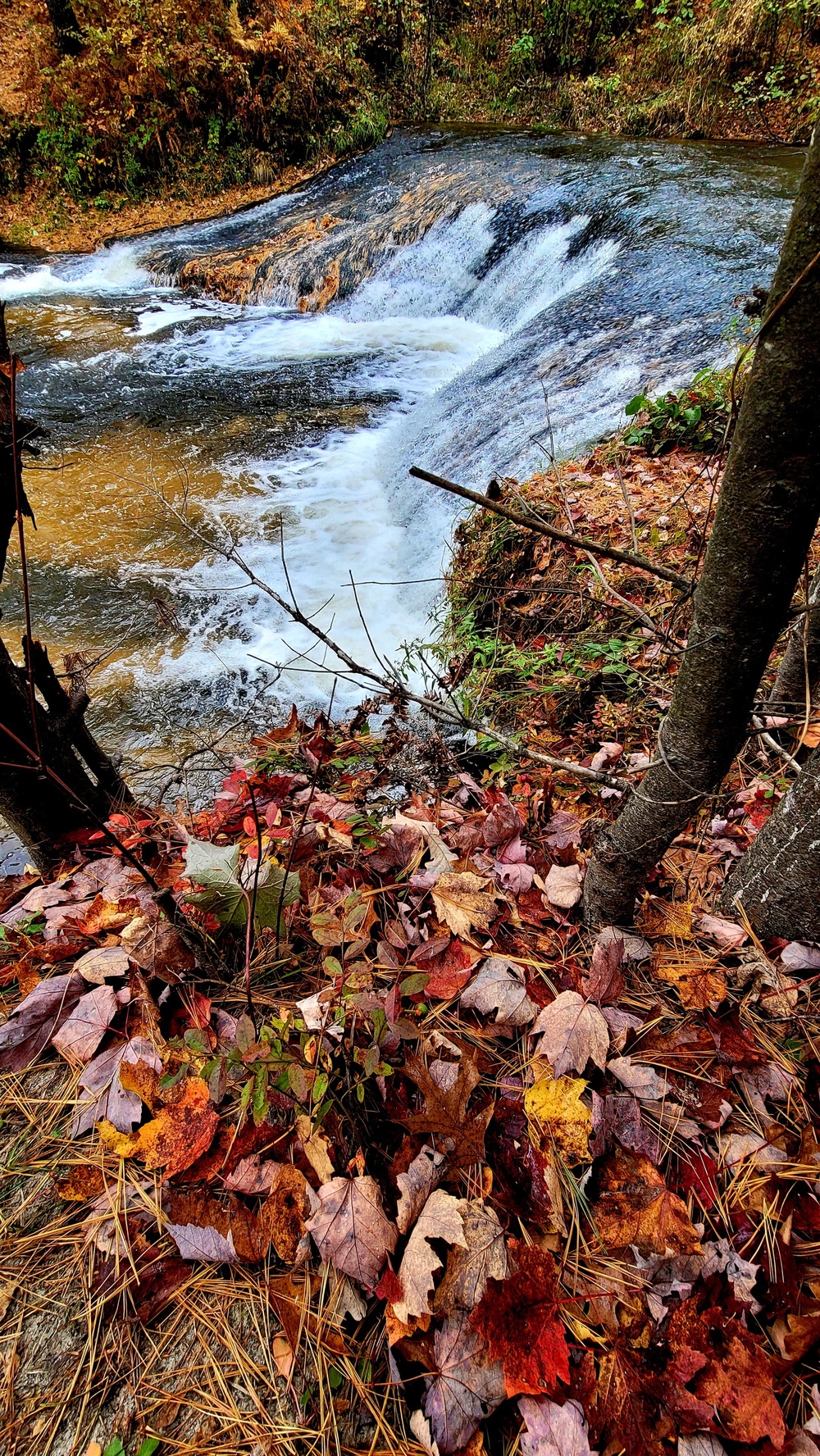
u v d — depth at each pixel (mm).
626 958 1720
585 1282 1222
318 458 6801
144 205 13320
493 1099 1446
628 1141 1391
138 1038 1547
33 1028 1607
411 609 5012
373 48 13352
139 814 2373
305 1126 1322
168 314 10289
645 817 1500
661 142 10695
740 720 1293
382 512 6098
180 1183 1354
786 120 10531
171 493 6301
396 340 9141
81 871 2061
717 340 5562
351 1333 1195
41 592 5160
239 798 2297
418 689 4238
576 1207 1303
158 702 4285
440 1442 1068
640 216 7871
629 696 3033
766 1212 1300
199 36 12031
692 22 11719
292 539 5758
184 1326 1213
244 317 10148
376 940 1759
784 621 1164
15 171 13305
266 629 4891
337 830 2053
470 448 5969
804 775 1596
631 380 5586
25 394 7980
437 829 2107
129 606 5051
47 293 11055
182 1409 1134
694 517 3707
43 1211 1354
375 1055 1296
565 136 11594
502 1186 1302
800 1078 1507
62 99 12562
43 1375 1171
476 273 9391
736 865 1919
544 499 4195
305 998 1608
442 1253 1233
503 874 1912
